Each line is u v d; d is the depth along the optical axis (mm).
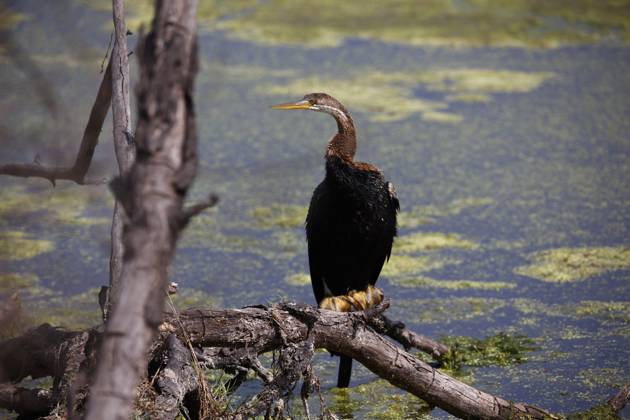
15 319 9125
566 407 8898
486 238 13945
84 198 15680
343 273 9320
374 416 8719
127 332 3648
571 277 12438
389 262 13070
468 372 9766
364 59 24641
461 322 11078
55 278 12195
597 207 15133
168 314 6625
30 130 13008
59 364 6398
